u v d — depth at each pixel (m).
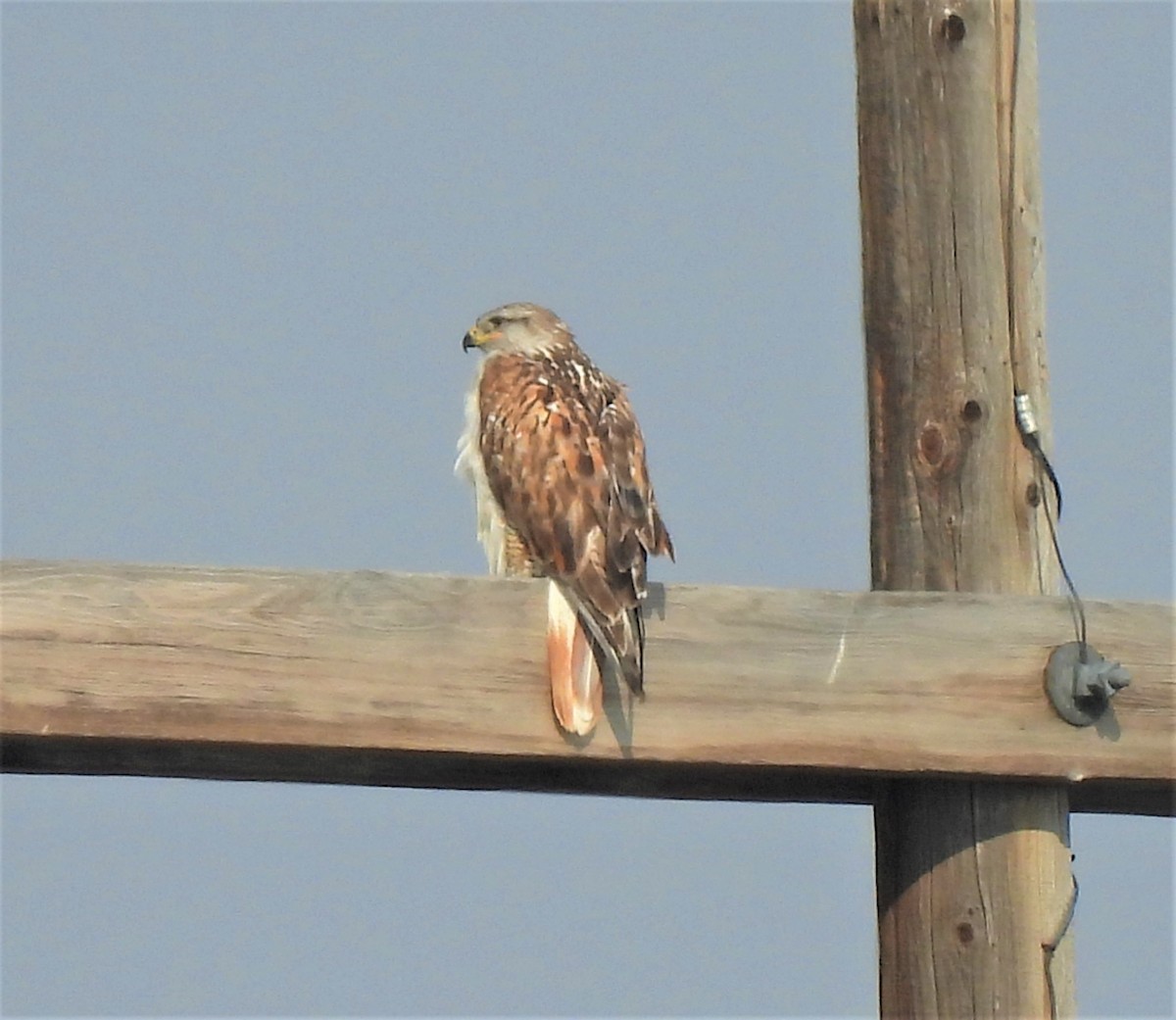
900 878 11.62
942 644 11.24
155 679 10.23
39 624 10.16
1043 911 11.46
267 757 11.58
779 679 10.99
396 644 10.51
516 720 10.61
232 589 10.38
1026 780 11.39
